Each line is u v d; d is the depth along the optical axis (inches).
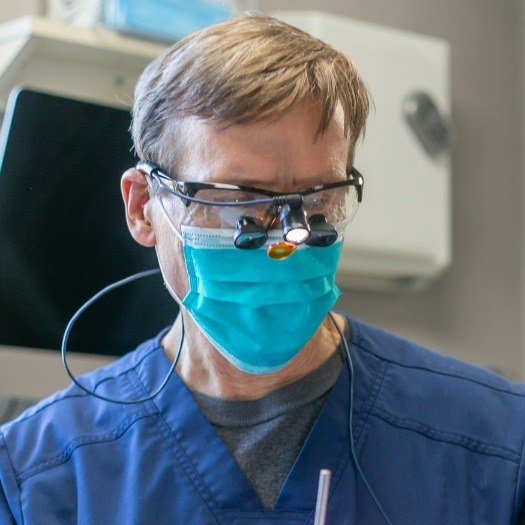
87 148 71.2
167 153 50.3
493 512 51.3
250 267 48.9
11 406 86.9
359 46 98.1
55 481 53.5
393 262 98.5
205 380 55.4
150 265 73.0
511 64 118.0
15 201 69.7
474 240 113.0
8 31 83.0
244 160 46.8
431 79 102.7
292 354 50.1
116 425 55.3
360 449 52.8
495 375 57.8
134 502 51.9
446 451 52.9
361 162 97.0
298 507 51.2
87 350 72.1
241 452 52.9
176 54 49.9
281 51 47.7
